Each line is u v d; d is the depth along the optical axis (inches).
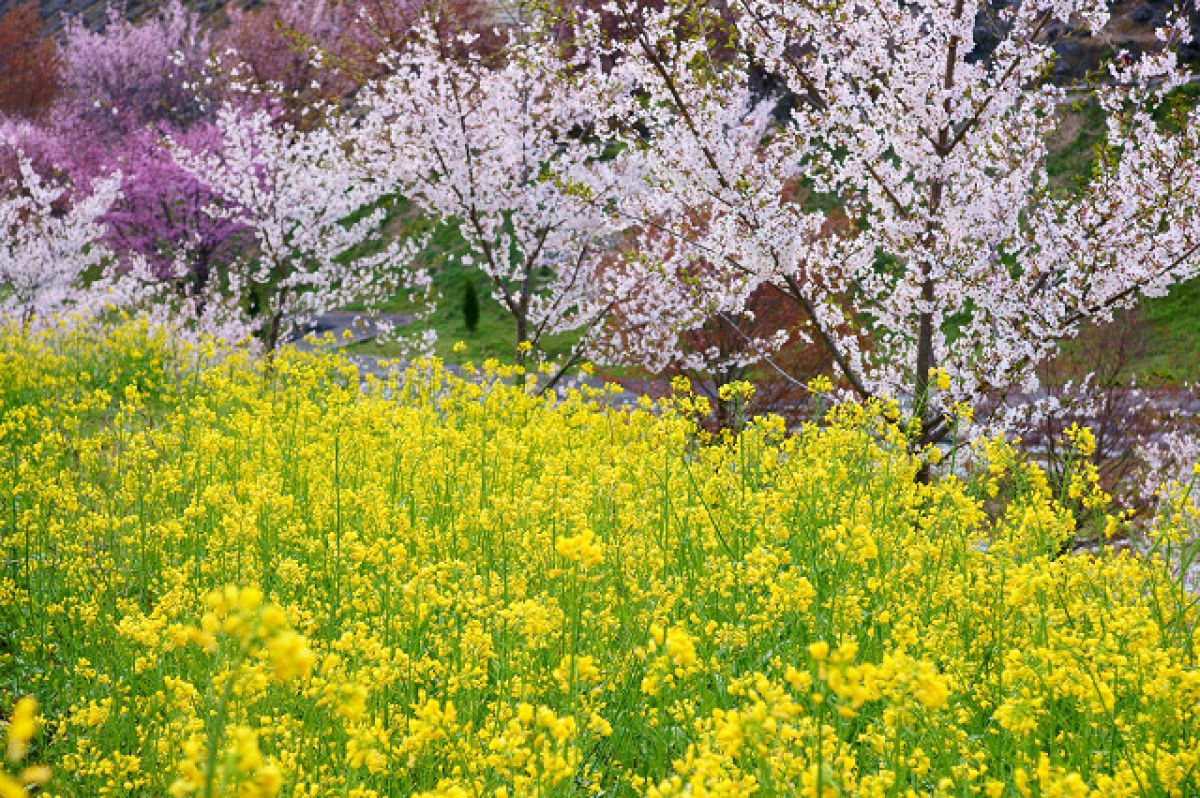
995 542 243.0
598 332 626.2
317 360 423.8
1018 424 422.3
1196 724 135.2
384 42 634.8
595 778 146.9
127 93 1594.5
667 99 448.8
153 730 155.3
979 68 424.2
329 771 144.9
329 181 743.7
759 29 441.7
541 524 236.7
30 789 160.9
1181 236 399.5
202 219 1058.7
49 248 855.1
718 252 460.1
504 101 601.9
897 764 115.0
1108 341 543.5
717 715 109.7
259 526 232.2
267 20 1440.7
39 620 210.8
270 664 134.2
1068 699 163.9
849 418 297.1
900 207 451.5
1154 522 227.6
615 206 567.2
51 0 2760.8
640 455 299.7
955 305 427.5
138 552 243.6
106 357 570.9
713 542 228.2
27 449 318.0
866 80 441.1
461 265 1411.2
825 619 176.1
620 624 193.0
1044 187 433.4
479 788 127.9
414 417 342.3
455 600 186.5
